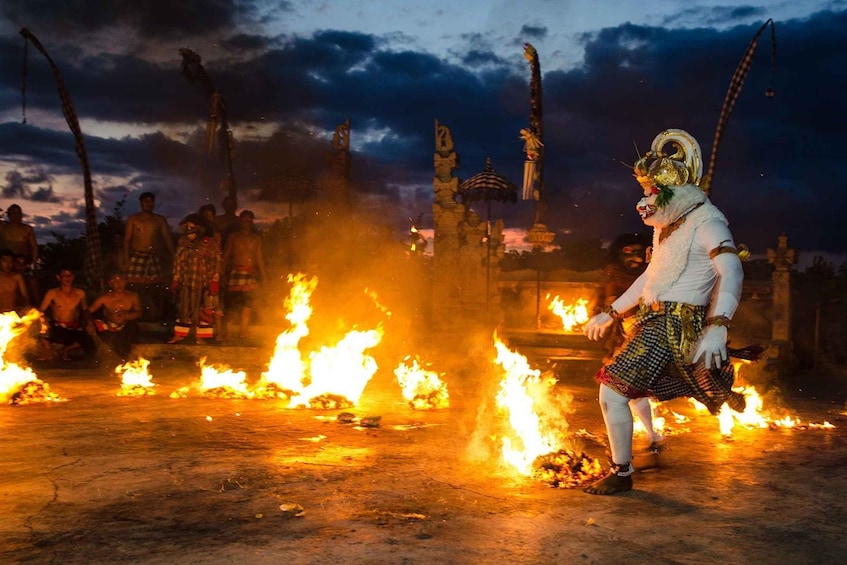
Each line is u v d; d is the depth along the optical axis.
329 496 4.08
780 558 3.26
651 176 4.32
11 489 4.16
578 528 3.61
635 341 4.25
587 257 15.95
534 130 14.16
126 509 3.82
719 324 3.96
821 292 14.14
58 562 3.11
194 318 10.80
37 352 10.33
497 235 12.09
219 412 6.71
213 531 3.50
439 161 12.05
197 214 12.27
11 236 11.77
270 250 14.67
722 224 4.18
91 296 12.20
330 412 6.81
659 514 3.85
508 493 4.18
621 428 4.22
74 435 5.62
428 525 3.62
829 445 5.70
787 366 10.47
